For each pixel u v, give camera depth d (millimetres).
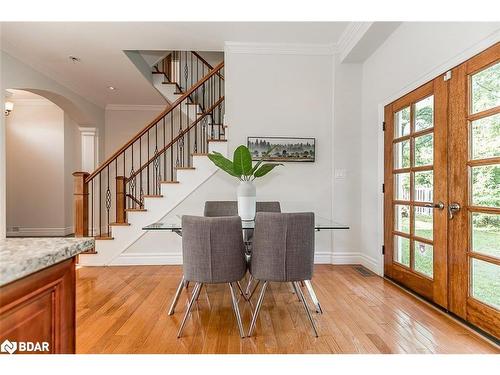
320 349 1847
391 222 3238
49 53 3916
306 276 2184
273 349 1849
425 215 2699
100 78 4746
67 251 853
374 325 2182
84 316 2340
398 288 2994
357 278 3338
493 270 1972
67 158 6184
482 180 2076
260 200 3916
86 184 3898
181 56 5609
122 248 3875
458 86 2256
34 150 6062
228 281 2102
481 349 1845
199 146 5996
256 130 3924
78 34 3508
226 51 3891
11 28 3344
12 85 3834
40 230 6051
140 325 2186
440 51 2434
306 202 3953
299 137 3941
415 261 2846
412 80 2822
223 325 2195
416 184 2840
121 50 3908
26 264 698
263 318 2311
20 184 6043
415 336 2012
